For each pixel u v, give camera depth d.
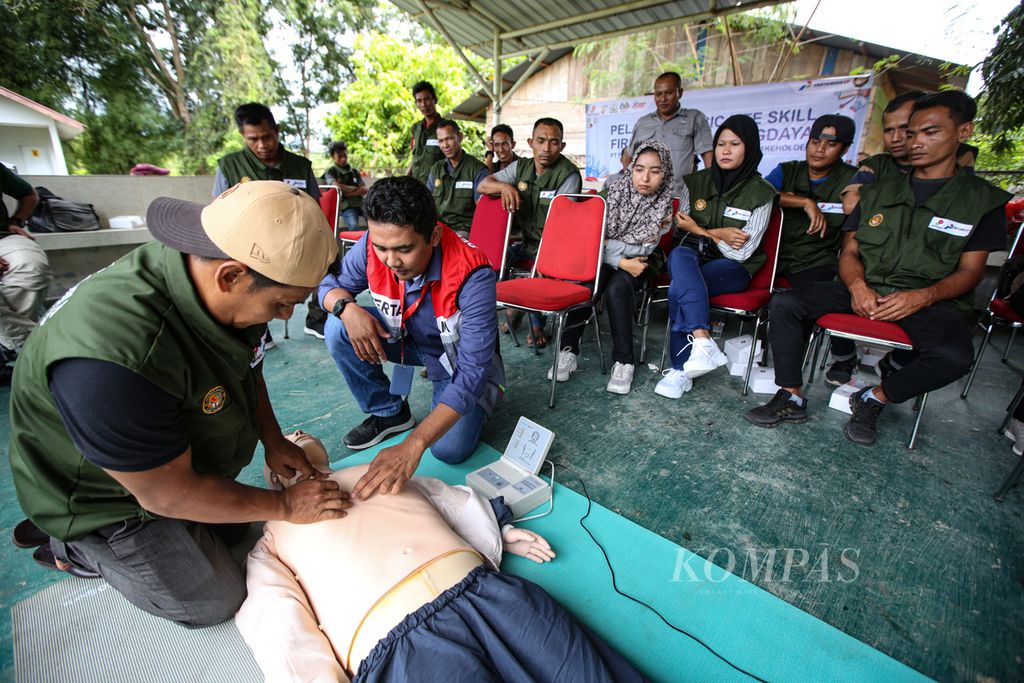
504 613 0.98
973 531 1.60
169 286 0.84
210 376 0.93
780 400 2.27
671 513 1.67
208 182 5.04
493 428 2.20
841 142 2.66
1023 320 2.29
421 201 1.34
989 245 1.94
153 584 1.09
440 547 1.09
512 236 3.62
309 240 0.81
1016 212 3.64
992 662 1.18
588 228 2.61
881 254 2.16
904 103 2.45
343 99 11.34
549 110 8.43
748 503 1.73
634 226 2.63
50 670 1.12
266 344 3.12
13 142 8.83
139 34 11.77
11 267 2.48
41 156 9.08
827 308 2.20
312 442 1.57
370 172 11.47
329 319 1.91
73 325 0.77
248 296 0.85
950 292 1.96
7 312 2.47
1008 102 3.62
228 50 11.88
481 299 1.56
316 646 1.01
